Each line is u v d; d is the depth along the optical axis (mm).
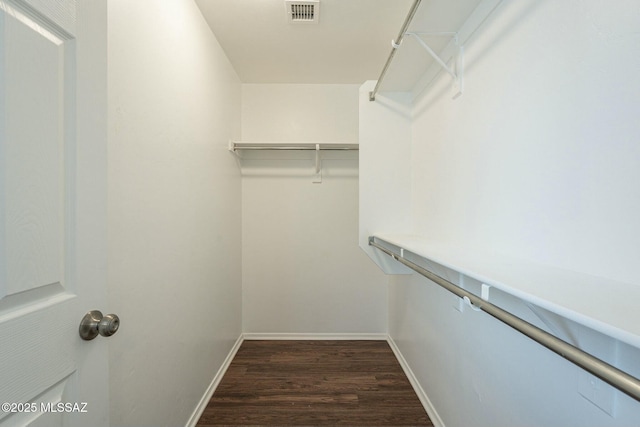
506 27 943
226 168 2100
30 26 511
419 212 1744
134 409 1022
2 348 463
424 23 1204
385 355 2289
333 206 2602
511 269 720
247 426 1521
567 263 707
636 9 545
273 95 2588
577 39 675
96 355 664
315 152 2588
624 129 567
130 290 998
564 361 691
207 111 1713
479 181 1103
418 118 1758
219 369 1934
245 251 2586
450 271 1144
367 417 1586
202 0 1526
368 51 2041
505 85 949
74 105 607
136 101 1029
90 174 648
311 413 1616
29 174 513
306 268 2602
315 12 1622
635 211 548
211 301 1785
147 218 1099
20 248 494
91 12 653
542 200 786
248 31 1800
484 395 1048
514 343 877
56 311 561
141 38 1058
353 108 2604
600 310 435
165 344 1234
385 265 1874
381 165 1876
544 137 779
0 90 463
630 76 556
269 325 2596
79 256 618
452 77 1315
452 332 1317
